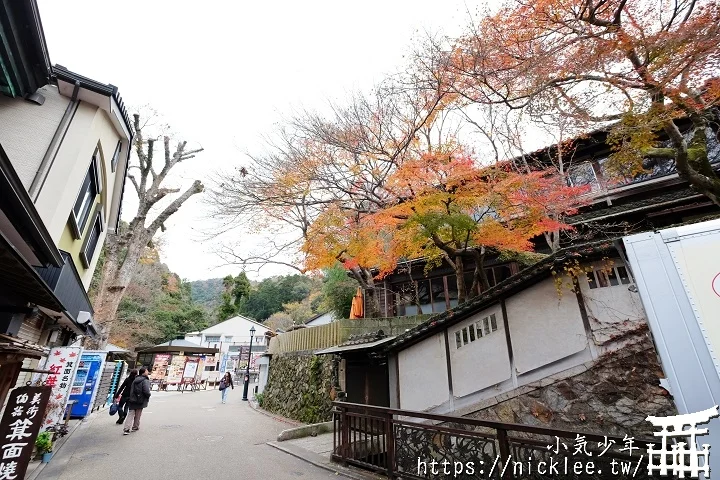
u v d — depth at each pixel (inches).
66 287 289.0
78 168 281.0
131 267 596.1
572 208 366.0
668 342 87.2
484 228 325.1
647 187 427.2
